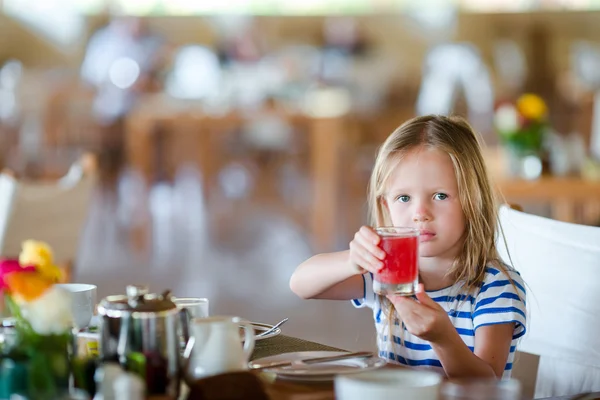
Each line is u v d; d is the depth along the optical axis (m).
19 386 1.04
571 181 4.05
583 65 11.71
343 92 10.65
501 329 1.56
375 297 1.72
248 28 11.94
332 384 1.24
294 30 11.98
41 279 1.12
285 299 4.85
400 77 11.83
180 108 6.64
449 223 1.58
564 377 1.76
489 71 11.91
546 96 11.59
